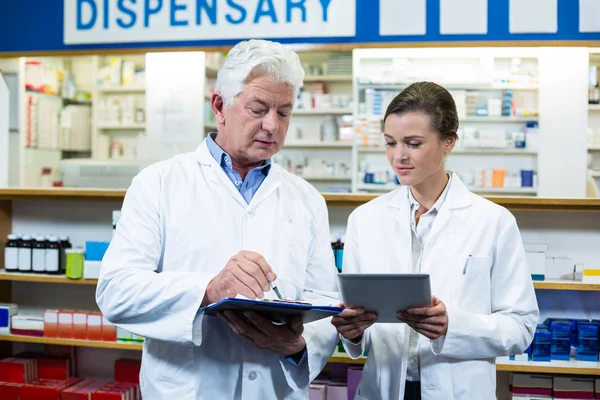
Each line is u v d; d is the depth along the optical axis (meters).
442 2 3.66
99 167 4.08
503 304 1.87
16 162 5.75
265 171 1.83
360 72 6.33
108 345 3.22
